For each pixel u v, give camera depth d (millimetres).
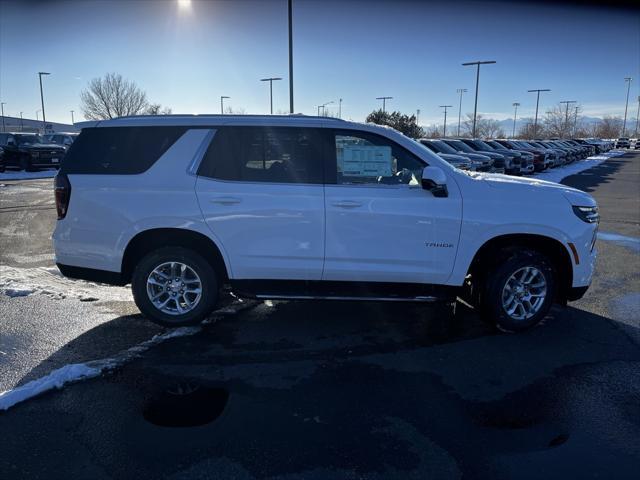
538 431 3184
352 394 3611
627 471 2805
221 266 4660
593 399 3584
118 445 2980
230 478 2711
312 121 4527
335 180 4477
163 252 4574
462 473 2773
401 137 4562
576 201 4629
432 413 3373
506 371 3992
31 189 17016
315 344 4477
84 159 4586
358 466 2822
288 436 3094
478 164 17422
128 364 4043
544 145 35500
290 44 19250
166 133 4555
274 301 5621
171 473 2746
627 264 7453
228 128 4527
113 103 50125
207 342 4488
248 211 4422
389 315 5215
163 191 4445
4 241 8609
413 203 4418
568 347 4461
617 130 104375
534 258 4590
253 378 3836
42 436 3055
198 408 3398
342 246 4453
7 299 5566
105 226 4512
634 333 4789
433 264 4512
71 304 5445
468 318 5152
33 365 3990
